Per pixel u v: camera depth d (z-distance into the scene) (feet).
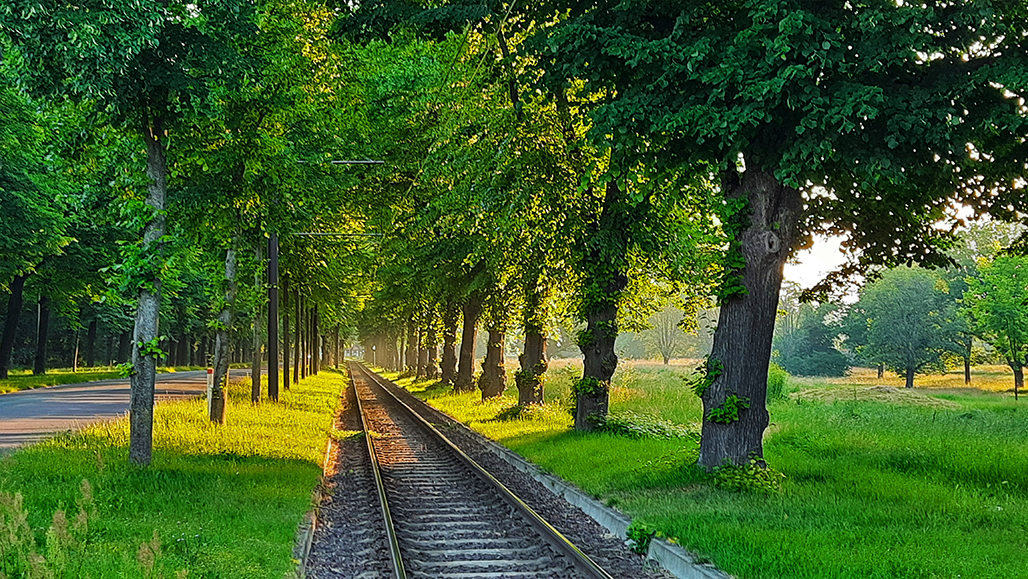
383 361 389.60
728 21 40.32
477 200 66.08
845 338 286.87
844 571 25.22
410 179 98.02
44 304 170.50
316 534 34.86
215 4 40.98
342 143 81.15
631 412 80.69
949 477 42.60
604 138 39.60
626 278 67.97
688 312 81.00
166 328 207.21
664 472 43.93
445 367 147.95
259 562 26.99
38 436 58.44
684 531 30.53
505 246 73.31
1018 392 154.81
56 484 35.83
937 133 34.17
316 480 45.44
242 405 89.56
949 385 195.00
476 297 109.81
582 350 67.56
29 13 32.01
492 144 63.16
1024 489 39.40
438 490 46.52
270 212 70.74
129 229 45.09
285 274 118.62
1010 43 36.19
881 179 42.06
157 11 35.19
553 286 78.89
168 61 40.93
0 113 103.19
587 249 62.28
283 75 58.59
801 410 90.79
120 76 39.34
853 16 34.99
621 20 39.68
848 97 33.01
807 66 33.60
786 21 32.37
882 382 221.87
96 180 47.70
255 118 59.16
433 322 142.72
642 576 28.17
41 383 139.54
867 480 41.01
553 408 89.92
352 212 110.73
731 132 34.42
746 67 34.99
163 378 184.44
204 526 30.78
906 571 25.14
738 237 43.32
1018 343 134.00
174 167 56.34
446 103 68.74
